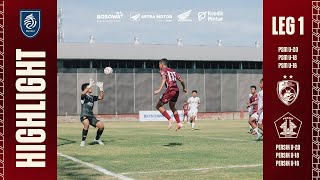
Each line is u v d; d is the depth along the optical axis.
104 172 9.08
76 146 14.95
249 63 53.75
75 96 49.00
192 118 27.83
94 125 15.33
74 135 21.80
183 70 52.12
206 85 52.69
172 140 17.61
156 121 47.03
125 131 25.42
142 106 50.84
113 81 50.03
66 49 48.94
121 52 50.28
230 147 14.32
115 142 16.64
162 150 13.42
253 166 9.86
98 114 49.34
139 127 31.28
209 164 10.16
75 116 47.50
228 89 53.25
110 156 11.84
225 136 20.08
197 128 28.67
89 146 14.93
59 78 48.62
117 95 50.09
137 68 50.72
